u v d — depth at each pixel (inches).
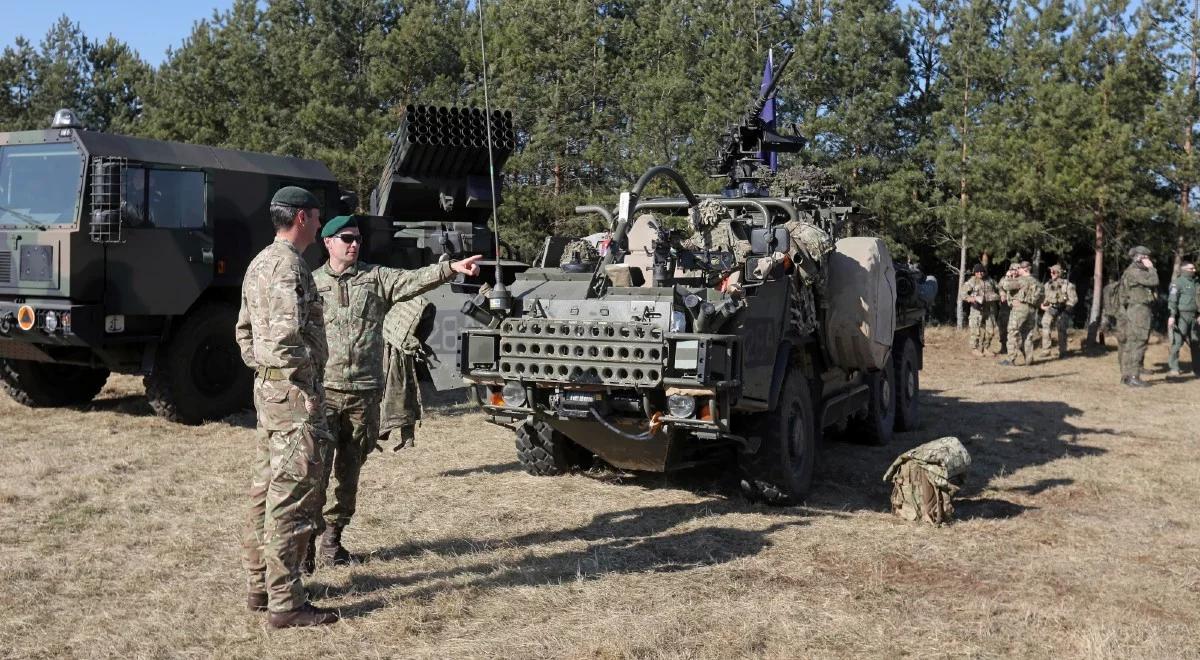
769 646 165.6
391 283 197.2
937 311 1091.9
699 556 215.9
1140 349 538.0
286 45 923.4
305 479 168.7
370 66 922.1
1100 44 802.8
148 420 372.8
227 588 189.6
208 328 370.0
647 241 282.5
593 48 868.6
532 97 839.7
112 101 1375.5
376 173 826.2
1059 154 781.9
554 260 318.3
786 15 896.9
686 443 256.2
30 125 1309.1
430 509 251.6
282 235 170.4
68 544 216.8
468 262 193.6
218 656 158.4
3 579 193.0
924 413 435.2
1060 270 684.1
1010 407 454.0
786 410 261.0
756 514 252.7
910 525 244.5
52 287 329.1
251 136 861.8
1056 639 171.2
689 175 758.5
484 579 196.5
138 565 203.3
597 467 299.0
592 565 207.2
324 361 177.3
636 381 216.7
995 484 293.9
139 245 343.6
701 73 844.6
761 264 248.1
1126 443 365.7
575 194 839.1
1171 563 217.8
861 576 203.8
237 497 259.6
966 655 163.6
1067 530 242.8
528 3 879.7
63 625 170.7
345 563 203.6
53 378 401.7
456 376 400.2
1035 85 804.6
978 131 847.7
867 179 893.8
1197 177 770.2
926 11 952.9
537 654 160.4
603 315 228.7
